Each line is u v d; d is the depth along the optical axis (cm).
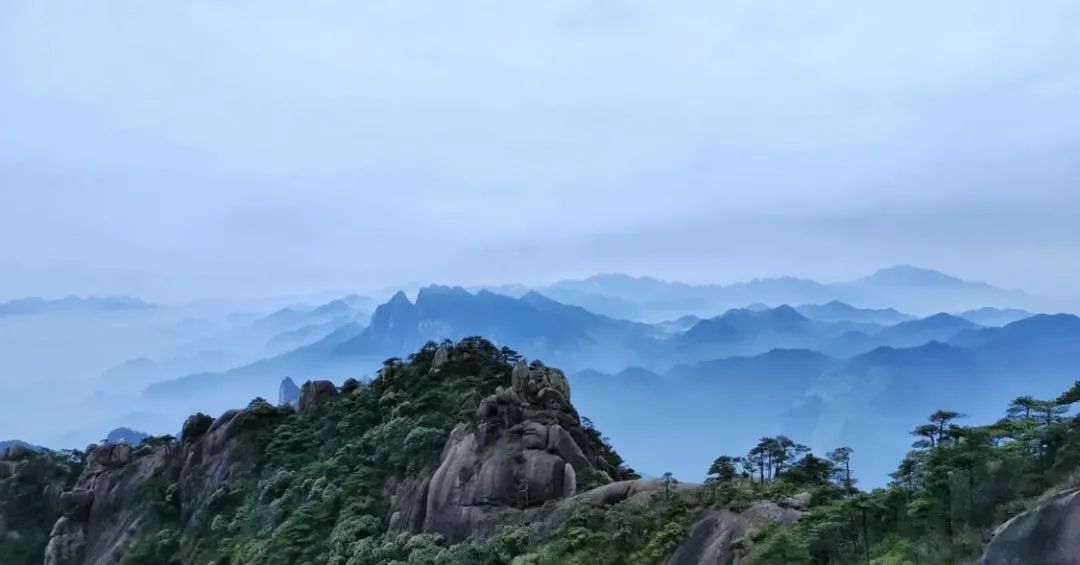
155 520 12469
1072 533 2948
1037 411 5156
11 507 13800
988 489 4769
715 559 6262
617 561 6812
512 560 7294
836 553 5388
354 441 11331
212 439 13162
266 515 10756
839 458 8462
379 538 9031
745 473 8025
